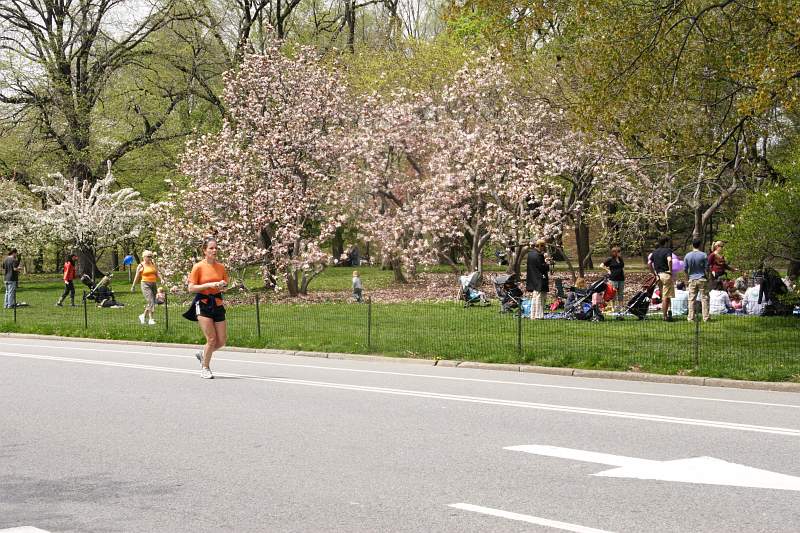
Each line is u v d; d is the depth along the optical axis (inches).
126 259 1700.3
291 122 1299.2
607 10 731.4
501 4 745.6
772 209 743.1
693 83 791.1
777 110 998.4
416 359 636.7
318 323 840.3
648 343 647.1
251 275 1359.5
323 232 1249.4
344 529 233.3
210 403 446.6
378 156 1380.4
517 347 644.1
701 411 417.1
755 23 717.9
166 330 839.7
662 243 851.4
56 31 1717.5
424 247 1315.2
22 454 334.6
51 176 1652.3
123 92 1740.9
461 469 299.6
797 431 364.8
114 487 282.5
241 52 1640.0
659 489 271.3
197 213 1256.8
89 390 498.6
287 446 339.9
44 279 2139.5
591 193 1389.0
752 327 746.2
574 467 301.7
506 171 1333.7
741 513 244.7
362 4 1979.6
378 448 334.6
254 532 232.2
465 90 1368.1
